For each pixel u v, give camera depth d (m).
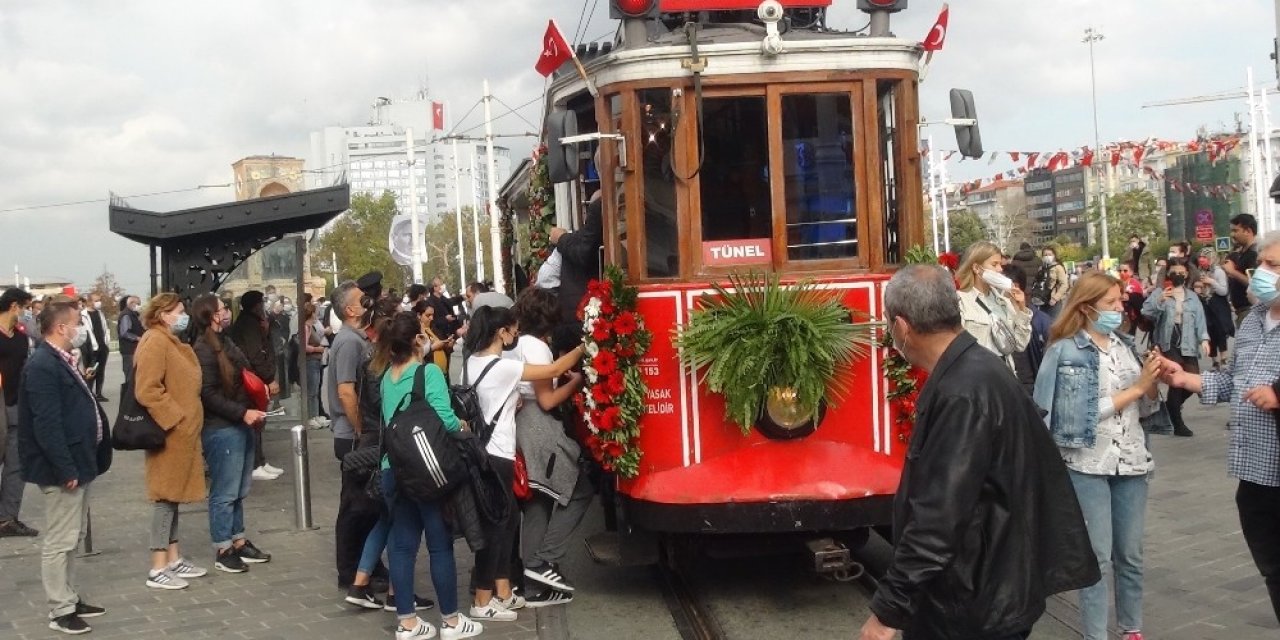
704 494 6.34
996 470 3.37
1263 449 5.18
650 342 6.57
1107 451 5.37
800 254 6.72
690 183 6.64
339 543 7.28
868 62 6.70
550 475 6.86
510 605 6.95
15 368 9.62
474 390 6.61
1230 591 6.71
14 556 8.80
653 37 7.21
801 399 6.39
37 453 6.65
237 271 15.34
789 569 7.72
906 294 3.56
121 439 7.56
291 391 17.06
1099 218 67.50
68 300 6.85
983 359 3.47
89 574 8.14
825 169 6.72
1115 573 5.63
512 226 14.32
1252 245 11.66
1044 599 3.45
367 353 7.92
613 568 8.01
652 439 6.58
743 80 6.64
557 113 6.59
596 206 7.50
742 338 6.33
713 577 7.61
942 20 6.91
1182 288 12.07
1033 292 13.47
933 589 3.40
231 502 8.09
